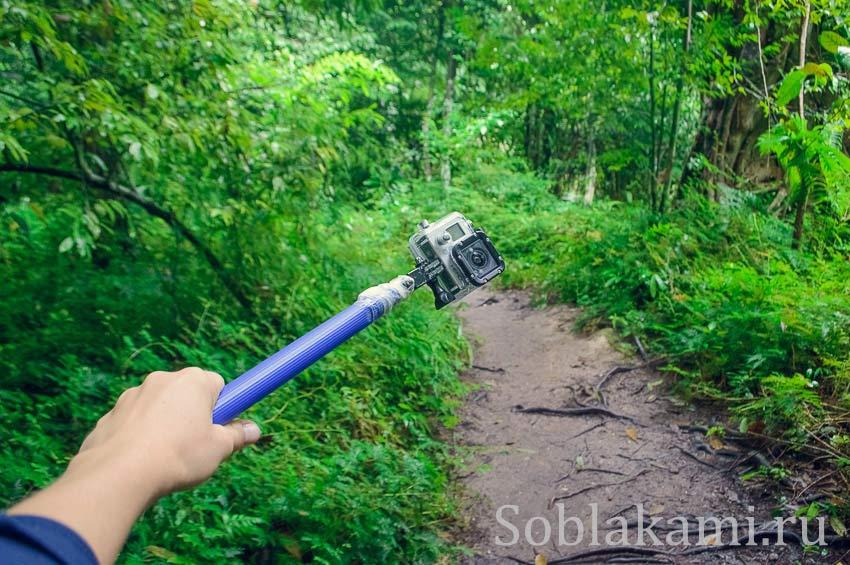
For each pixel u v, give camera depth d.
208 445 0.64
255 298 5.29
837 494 3.72
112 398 3.67
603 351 6.20
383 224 11.90
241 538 3.17
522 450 4.80
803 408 4.33
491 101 15.77
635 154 8.95
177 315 4.77
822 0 6.46
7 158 4.03
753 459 4.21
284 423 4.12
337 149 5.46
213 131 4.38
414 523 3.82
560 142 17.33
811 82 7.30
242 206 4.75
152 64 4.34
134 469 0.56
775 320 4.96
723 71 7.97
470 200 13.52
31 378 3.82
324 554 3.27
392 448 4.47
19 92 4.50
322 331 0.95
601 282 7.45
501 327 7.56
